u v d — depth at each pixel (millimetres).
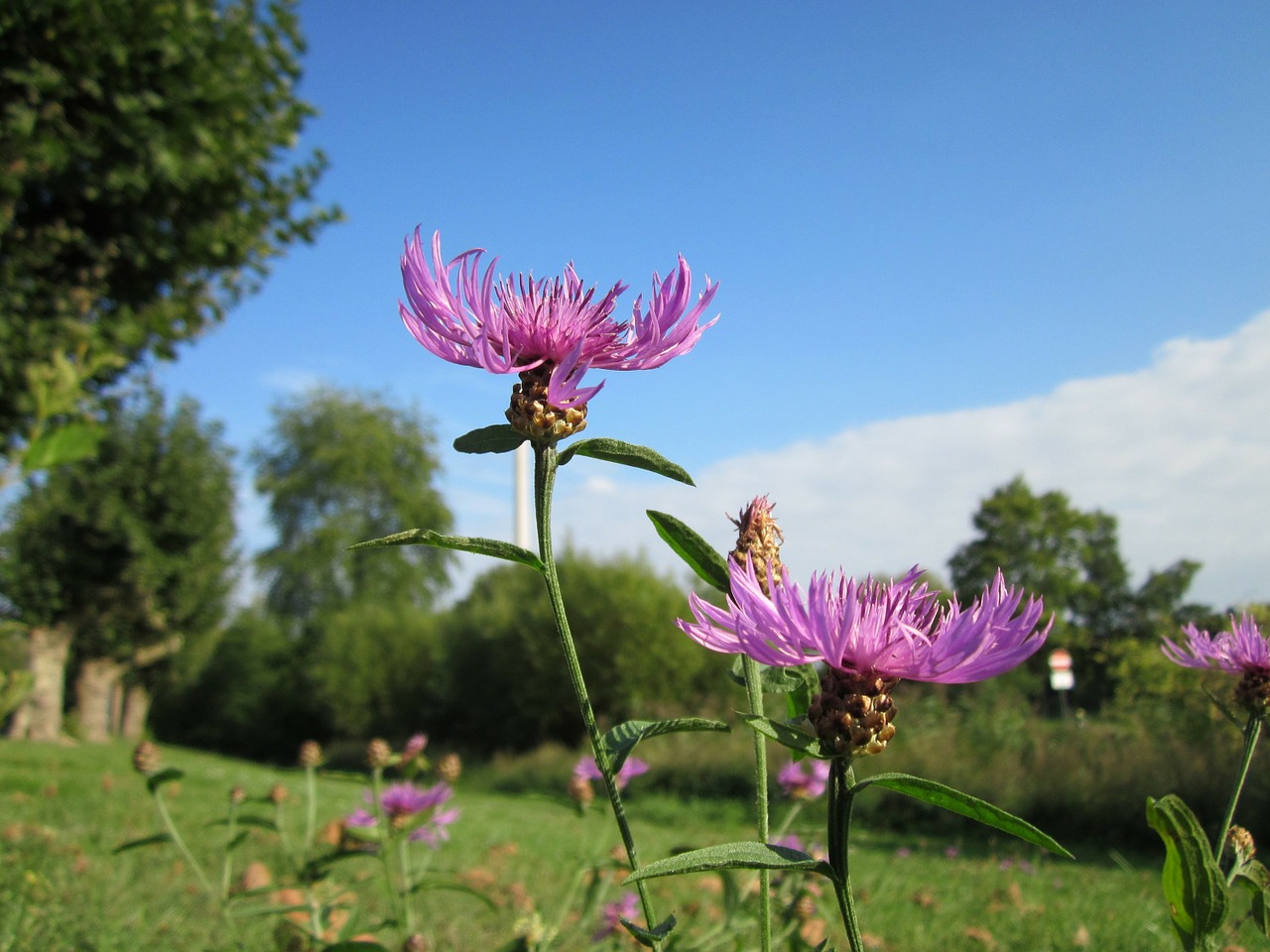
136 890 3771
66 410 1305
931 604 1199
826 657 1063
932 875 5609
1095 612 33344
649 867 991
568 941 2881
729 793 11406
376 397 40656
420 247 1424
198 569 19984
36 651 18109
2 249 7148
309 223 9469
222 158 8227
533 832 7582
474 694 20797
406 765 3092
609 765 1291
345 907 2678
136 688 27469
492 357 1355
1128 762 9234
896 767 10445
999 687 13781
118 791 8250
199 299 8906
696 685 17844
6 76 6930
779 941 2543
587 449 1395
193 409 20516
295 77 9305
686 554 1488
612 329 1472
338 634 24781
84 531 18766
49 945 2912
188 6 7895
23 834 4836
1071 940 3527
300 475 38625
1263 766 7340
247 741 28750
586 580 18406
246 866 4582
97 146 7516
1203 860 1424
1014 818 1007
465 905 4008
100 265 7859
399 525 38688
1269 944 2342
